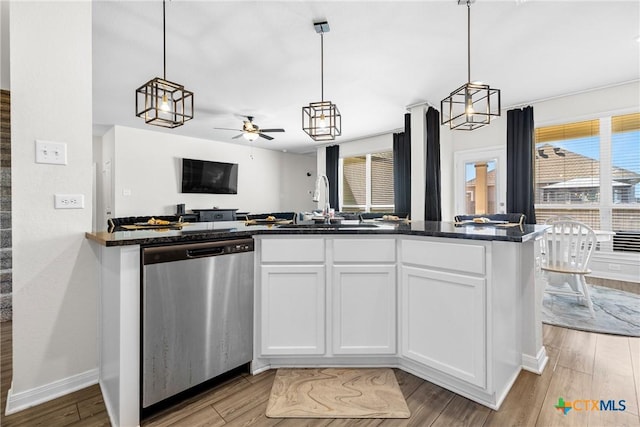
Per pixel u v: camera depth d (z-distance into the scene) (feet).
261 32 8.96
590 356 6.82
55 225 5.49
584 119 14.03
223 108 15.83
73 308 5.67
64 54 5.58
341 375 6.12
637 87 12.79
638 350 7.09
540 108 15.21
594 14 8.22
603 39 9.46
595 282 13.12
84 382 5.78
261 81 12.50
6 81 8.59
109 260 5.18
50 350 5.46
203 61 10.75
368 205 23.06
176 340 5.08
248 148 25.44
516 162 15.61
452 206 18.47
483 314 5.03
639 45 9.85
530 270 6.30
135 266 4.70
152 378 4.82
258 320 6.22
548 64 11.14
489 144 17.10
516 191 15.58
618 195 13.55
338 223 8.75
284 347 6.20
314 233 6.17
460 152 18.17
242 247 5.96
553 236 9.96
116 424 4.71
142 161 19.45
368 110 16.14
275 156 27.48
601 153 13.87
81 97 5.74
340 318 6.22
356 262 6.20
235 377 6.07
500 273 5.25
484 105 15.56
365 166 23.29
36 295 5.33
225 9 7.88
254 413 5.01
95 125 18.57
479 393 5.27
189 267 5.22
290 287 6.19
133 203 19.06
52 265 5.47
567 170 14.76
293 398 5.37
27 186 5.24
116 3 7.59
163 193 20.39
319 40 9.41
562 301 10.69
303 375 6.13
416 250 5.90
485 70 11.59
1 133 9.11
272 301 6.19
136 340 4.69
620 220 13.52
